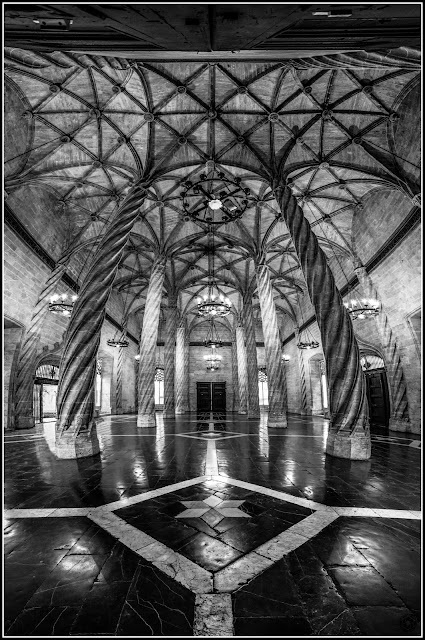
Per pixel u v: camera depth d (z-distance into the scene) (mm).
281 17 2119
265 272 15102
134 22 2164
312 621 1890
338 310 7535
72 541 2957
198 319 29938
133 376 27078
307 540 2947
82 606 2041
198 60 4262
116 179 13102
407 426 11703
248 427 13312
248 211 15531
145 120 10609
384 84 9156
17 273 12195
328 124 10492
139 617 1934
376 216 12500
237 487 4586
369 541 2926
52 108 10359
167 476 5230
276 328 13977
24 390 13734
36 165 11023
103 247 8367
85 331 7410
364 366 18031
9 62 8742
